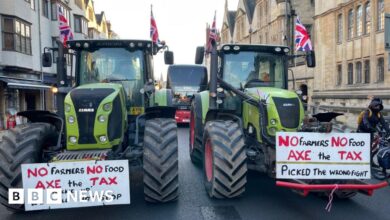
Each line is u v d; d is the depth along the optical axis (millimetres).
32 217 5367
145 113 6301
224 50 7270
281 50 7328
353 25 23859
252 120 6262
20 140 5285
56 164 4785
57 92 6145
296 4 34750
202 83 20547
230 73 7289
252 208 5609
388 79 19969
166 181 5504
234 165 5609
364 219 5211
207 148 6301
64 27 16250
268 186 6777
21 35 22484
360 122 7844
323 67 27297
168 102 8383
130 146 5980
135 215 5340
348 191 5793
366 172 5070
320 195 6152
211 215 5305
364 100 21781
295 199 6078
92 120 5367
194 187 6742
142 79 6816
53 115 5961
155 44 7219
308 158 5035
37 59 26547
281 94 5980
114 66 6820
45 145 5852
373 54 21484
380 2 21047
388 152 6363
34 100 27281
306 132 5020
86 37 38781
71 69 6977
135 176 7504
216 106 6613
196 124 7906
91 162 4832
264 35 42969
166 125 5852
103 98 5477
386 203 5945
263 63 7355
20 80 22703
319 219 5203
